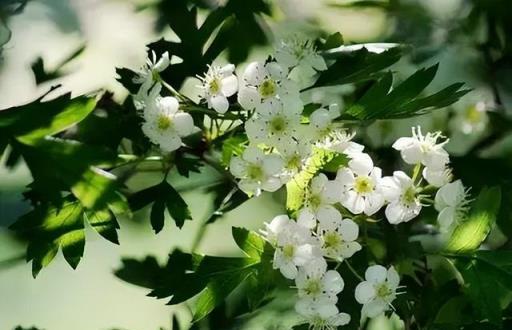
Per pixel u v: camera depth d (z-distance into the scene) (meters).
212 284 0.49
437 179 0.50
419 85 0.50
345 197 0.49
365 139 0.55
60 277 0.69
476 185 0.55
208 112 0.50
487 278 0.50
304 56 0.52
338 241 0.48
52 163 0.47
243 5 0.57
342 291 0.50
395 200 0.49
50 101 0.47
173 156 0.51
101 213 0.49
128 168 0.53
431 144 0.50
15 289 0.69
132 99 0.53
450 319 0.50
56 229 0.49
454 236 0.50
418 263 0.53
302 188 0.49
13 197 0.58
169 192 0.51
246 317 0.53
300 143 0.49
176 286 0.49
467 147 0.59
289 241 0.48
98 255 0.69
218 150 0.52
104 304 0.69
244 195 0.52
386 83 0.50
